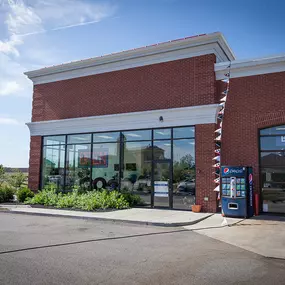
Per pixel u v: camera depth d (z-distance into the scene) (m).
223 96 15.23
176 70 15.95
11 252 7.44
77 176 18.47
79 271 6.08
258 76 14.47
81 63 18.64
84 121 18.23
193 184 14.88
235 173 13.21
